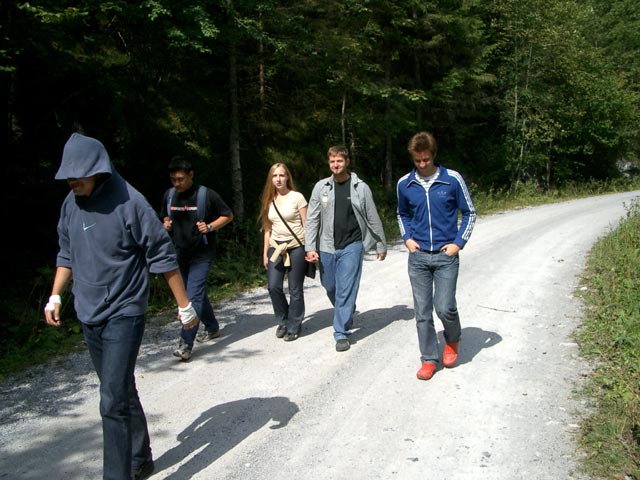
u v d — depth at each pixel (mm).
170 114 13406
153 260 2986
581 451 3365
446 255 4410
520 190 24062
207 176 13195
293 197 5508
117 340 2889
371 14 15617
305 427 3760
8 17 7219
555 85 25469
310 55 13172
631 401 3852
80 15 7805
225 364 4965
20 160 8828
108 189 2891
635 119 28844
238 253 9766
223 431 3732
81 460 3436
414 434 3627
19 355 5410
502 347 5180
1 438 3719
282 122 16562
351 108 16812
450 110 20859
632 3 34000
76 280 2969
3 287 7168
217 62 14578
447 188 4316
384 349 5211
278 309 5625
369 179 18891
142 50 10828
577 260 9109
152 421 3895
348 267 5254
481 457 3334
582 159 28656
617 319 5559
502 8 23047
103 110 11094
